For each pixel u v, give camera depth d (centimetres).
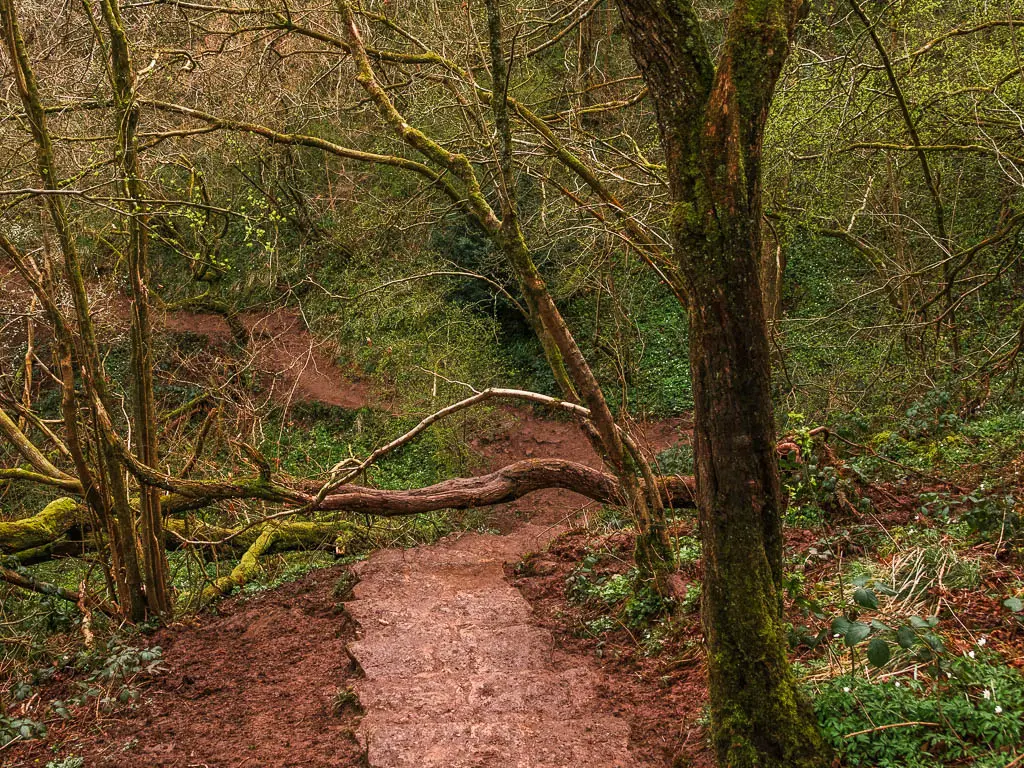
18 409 944
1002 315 1278
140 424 792
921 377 1173
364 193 1942
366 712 541
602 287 1012
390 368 1900
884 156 1147
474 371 1827
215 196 1905
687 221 376
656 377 1944
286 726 564
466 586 794
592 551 827
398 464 1816
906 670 433
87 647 753
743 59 365
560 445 1900
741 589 380
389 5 1234
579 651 627
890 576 536
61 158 988
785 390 1341
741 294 373
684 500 914
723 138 367
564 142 967
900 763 371
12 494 1347
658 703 519
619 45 1838
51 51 944
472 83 688
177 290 2230
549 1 1055
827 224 1353
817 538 699
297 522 1169
